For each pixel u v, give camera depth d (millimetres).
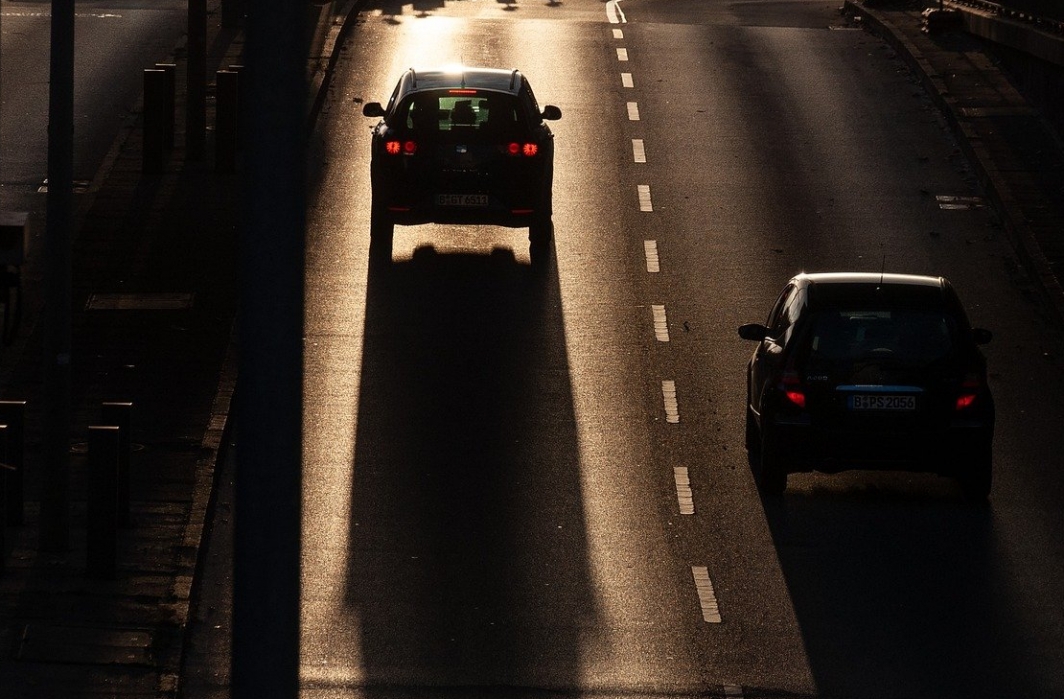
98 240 74938
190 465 50656
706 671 38750
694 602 42812
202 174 86875
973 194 87688
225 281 70312
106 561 41625
